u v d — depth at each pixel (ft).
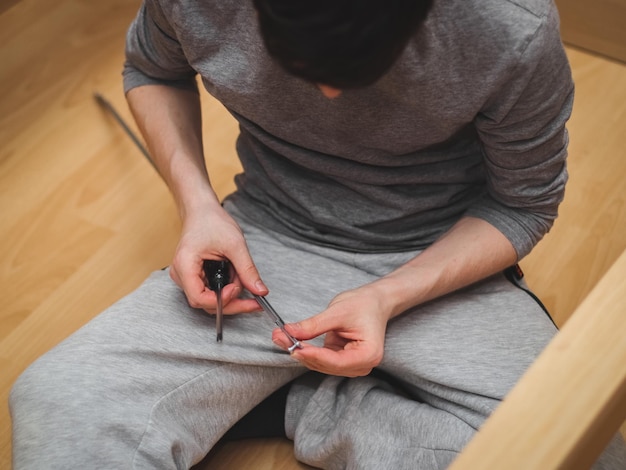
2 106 6.08
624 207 5.41
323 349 3.51
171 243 5.32
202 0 3.53
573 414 2.22
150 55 4.19
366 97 3.46
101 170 5.70
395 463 3.69
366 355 3.52
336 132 3.67
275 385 4.04
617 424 2.48
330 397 4.05
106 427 3.35
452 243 3.85
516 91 3.27
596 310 2.46
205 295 3.70
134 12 6.73
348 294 3.69
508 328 3.91
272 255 4.18
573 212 5.38
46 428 3.34
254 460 4.27
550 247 5.23
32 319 4.92
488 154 3.65
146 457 3.40
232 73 3.63
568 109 3.46
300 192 4.05
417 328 3.91
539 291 5.03
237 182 4.52
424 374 3.79
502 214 3.86
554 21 3.23
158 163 4.28
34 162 5.73
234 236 3.86
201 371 3.72
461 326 3.91
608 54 6.24
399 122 3.54
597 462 3.55
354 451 3.78
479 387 3.71
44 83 6.23
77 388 3.45
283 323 3.65
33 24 6.63
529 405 2.24
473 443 2.16
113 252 5.26
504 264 3.88
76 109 6.07
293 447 4.31
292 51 2.52
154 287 3.98
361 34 2.44
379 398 3.94
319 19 2.41
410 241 4.11
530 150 3.51
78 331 3.74
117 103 6.09
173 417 3.60
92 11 6.73
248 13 3.46
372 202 3.99
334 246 4.17
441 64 3.26
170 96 4.35
